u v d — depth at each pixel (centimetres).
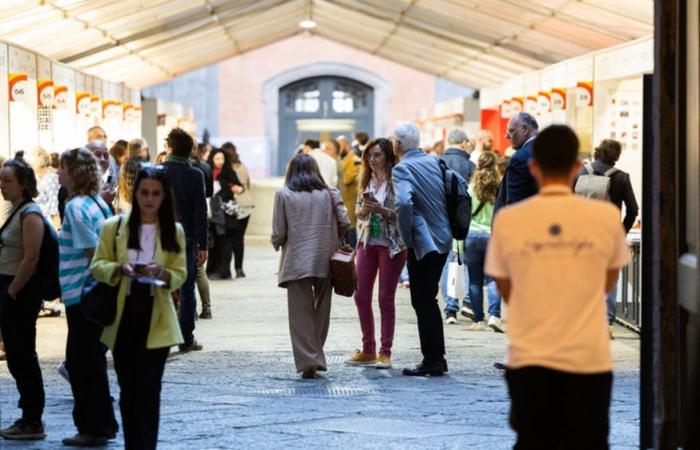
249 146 5412
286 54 5397
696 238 615
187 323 1304
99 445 836
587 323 547
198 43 3184
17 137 1688
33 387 855
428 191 1112
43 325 1497
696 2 610
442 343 1146
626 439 859
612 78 1917
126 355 750
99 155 1118
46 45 2252
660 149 624
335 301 1827
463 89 5406
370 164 1177
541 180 566
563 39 2255
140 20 2370
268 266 2414
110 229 754
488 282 1476
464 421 927
